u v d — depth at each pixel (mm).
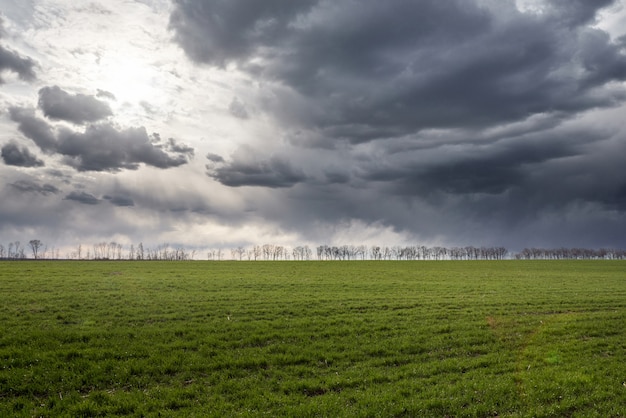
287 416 14477
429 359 21828
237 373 18969
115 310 32031
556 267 113625
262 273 75938
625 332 28172
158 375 18484
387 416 14695
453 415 14977
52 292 40531
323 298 41250
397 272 86125
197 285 51031
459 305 38344
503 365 20641
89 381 17484
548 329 28281
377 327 28062
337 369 19938
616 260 160875
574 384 17891
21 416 14102
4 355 19828
